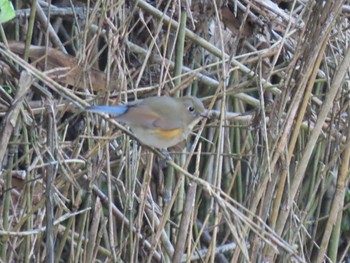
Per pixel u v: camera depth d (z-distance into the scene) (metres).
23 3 11.28
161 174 10.47
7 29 10.98
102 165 8.71
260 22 10.62
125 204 9.05
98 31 8.79
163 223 8.65
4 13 7.07
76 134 10.49
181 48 10.06
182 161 10.48
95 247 9.16
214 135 12.12
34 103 9.74
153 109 7.57
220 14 10.37
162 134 7.49
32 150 8.59
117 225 11.05
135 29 11.06
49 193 7.64
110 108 7.27
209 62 11.99
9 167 8.62
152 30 11.03
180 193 10.57
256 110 9.78
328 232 9.08
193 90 11.77
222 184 12.56
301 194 11.83
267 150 7.94
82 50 8.68
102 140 8.59
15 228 8.34
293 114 8.15
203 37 10.95
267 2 10.54
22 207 8.62
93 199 9.44
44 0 11.56
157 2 10.45
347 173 9.11
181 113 7.75
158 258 10.03
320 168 11.51
